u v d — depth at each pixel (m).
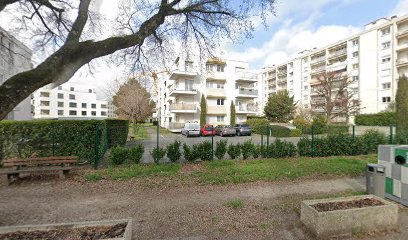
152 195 5.40
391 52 35.97
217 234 3.57
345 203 3.84
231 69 34.66
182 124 30.20
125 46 3.80
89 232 2.83
